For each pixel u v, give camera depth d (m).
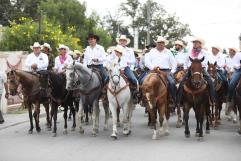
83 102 13.48
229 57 16.88
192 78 11.92
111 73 12.63
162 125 13.04
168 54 13.48
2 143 12.25
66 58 15.05
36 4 56.16
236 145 11.70
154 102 12.34
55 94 13.27
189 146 11.53
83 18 43.00
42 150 11.13
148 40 42.56
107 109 14.37
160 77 12.54
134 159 9.96
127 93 12.80
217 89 14.78
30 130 13.99
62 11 42.19
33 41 27.75
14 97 20.59
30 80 13.66
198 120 12.54
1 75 16.25
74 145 11.80
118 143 12.08
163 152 10.74
